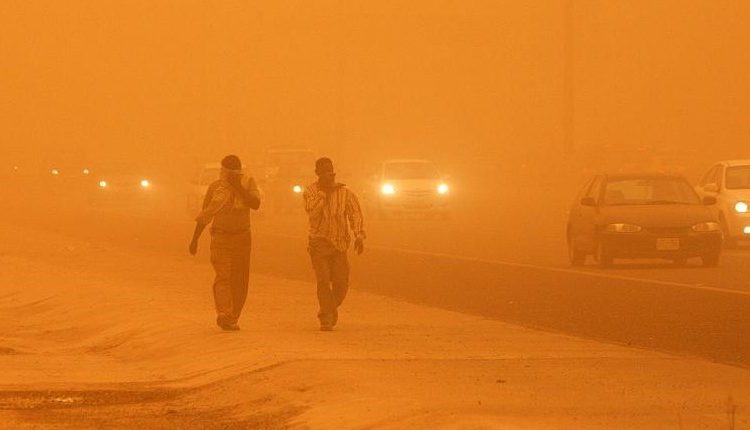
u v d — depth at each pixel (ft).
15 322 126.11
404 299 133.80
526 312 122.21
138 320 115.44
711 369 87.15
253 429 72.54
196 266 171.32
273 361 89.40
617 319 116.57
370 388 78.28
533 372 85.35
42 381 89.66
